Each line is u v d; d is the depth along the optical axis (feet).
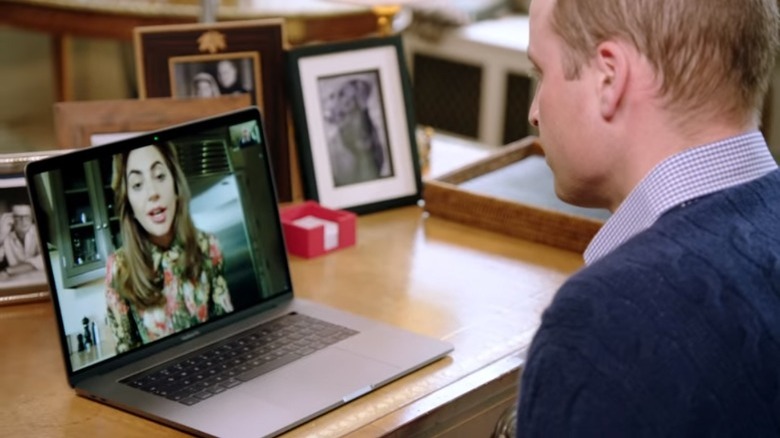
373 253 6.57
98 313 4.97
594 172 3.74
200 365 5.08
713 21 3.42
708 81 3.46
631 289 3.25
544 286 6.22
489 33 14.79
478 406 5.22
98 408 4.80
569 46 3.67
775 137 12.85
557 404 3.20
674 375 3.15
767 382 3.22
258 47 6.98
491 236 6.87
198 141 5.42
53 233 4.83
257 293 5.63
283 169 7.14
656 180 3.55
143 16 10.83
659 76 3.49
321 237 6.45
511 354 5.43
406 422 4.77
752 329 3.23
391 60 7.30
